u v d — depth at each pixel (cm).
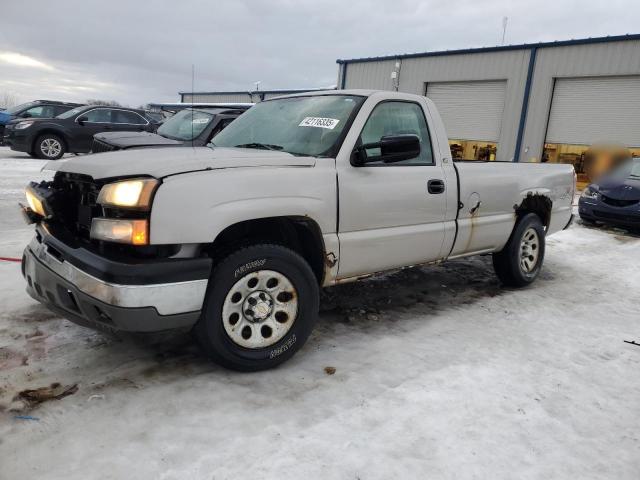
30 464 218
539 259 538
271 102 442
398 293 486
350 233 347
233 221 280
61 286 273
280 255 304
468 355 351
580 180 1803
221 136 426
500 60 1956
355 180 344
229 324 294
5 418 250
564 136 1831
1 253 535
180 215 263
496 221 467
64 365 305
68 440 235
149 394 278
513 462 238
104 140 726
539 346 375
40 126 1425
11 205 802
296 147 362
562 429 267
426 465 231
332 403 279
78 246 273
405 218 381
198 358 324
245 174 290
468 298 483
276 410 270
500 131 1995
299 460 229
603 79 1723
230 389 288
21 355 314
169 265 261
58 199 310
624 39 1647
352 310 430
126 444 235
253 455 231
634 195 898
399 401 284
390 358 339
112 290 250
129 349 330
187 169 274
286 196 305
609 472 236
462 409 280
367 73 2412
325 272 339
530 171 512
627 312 467
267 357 308
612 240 841
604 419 280
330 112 375
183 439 240
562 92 1822
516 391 304
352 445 242
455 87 2125
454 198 421
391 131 385
